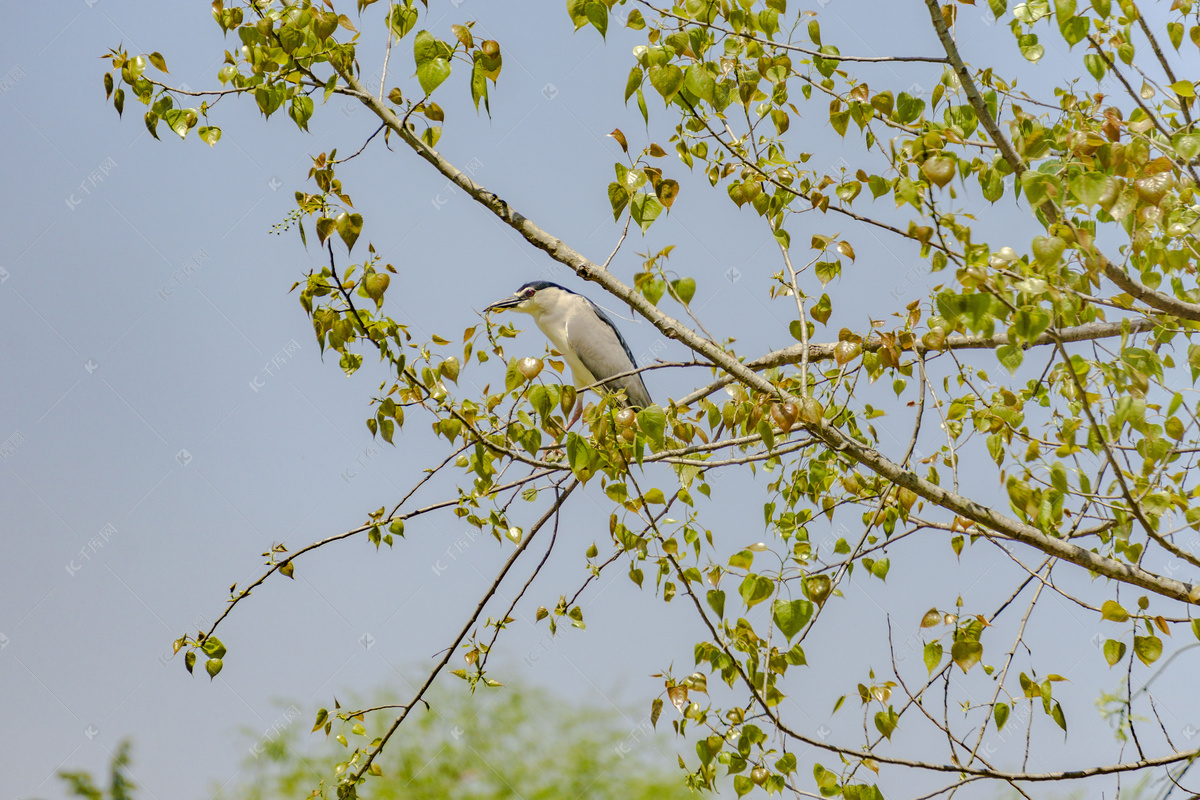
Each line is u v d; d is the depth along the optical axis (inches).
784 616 187.2
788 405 195.8
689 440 221.5
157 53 204.8
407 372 201.8
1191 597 197.5
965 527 257.8
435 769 602.9
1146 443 185.3
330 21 196.1
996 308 175.8
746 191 225.8
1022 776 201.9
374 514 248.2
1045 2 224.1
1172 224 186.1
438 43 192.7
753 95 227.3
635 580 230.7
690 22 207.5
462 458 260.7
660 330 215.6
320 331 202.5
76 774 566.6
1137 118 210.1
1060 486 186.1
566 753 638.5
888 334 216.5
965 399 251.1
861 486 278.1
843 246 226.8
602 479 241.9
